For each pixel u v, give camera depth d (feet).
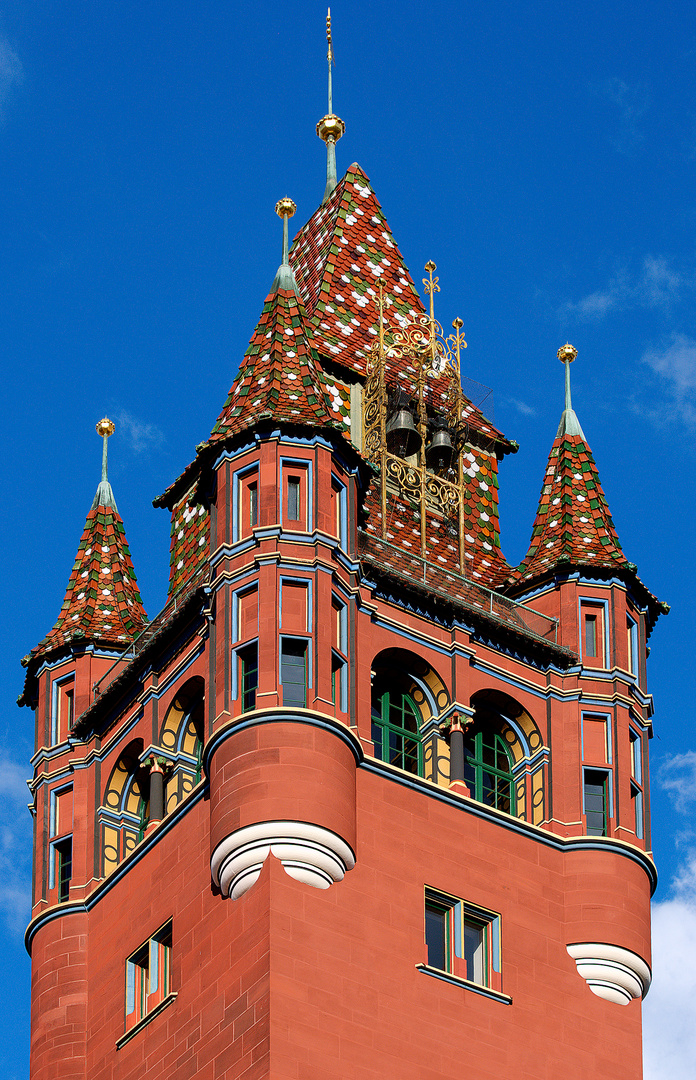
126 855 237.66
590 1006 223.92
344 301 262.26
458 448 255.70
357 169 277.44
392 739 229.45
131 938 228.02
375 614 230.48
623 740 235.61
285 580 222.89
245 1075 206.18
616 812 232.32
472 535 253.85
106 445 267.18
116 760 240.12
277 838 213.05
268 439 228.22
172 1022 217.15
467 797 225.97
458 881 222.07
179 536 255.91
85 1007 232.53
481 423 262.26
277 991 207.41
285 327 238.68
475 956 221.87
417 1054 211.82
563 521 246.47
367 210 273.75
